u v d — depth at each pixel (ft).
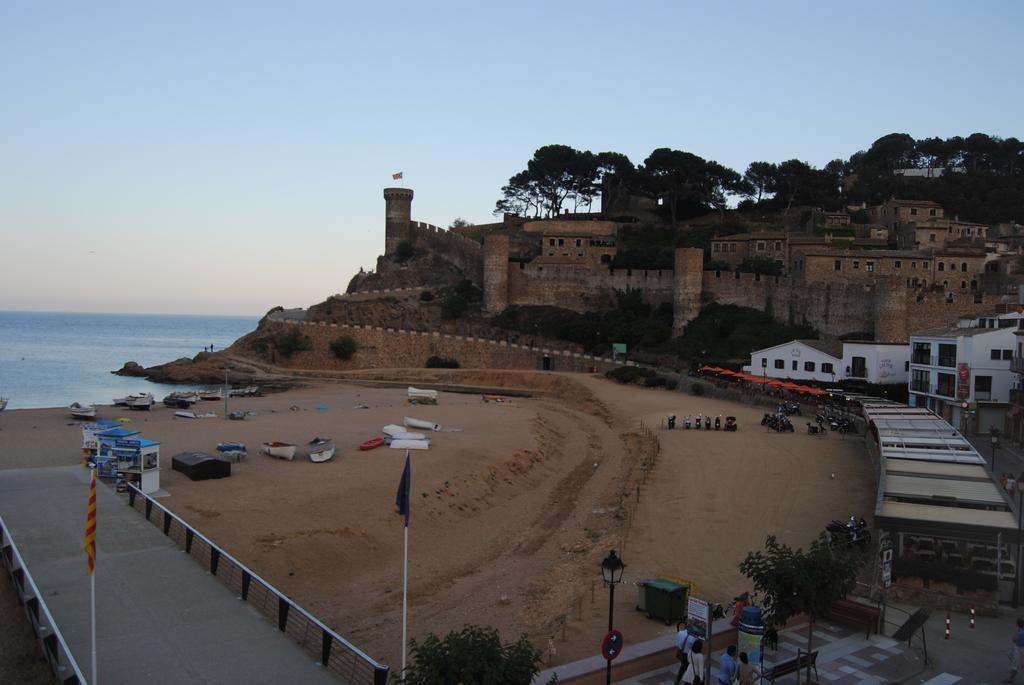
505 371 379.35
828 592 71.00
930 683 69.56
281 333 460.55
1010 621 84.02
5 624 83.15
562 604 102.22
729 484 160.25
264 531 125.08
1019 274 346.74
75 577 92.84
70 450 179.52
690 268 379.35
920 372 240.53
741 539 125.29
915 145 639.76
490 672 55.67
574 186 581.12
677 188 510.99
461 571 122.52
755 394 282.56
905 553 97.55
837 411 240.53
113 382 434.71
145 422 239.09
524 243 518.37
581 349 397.19
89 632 77.97
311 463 172.76
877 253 361.10
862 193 516.73
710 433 221.05
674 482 164.55
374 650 90.94
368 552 126.72
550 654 80.53
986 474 118.93
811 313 356.59
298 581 112.78
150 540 107.76
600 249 462.19
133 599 86.89
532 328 419.13
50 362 609.01
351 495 147.84
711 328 367.66
